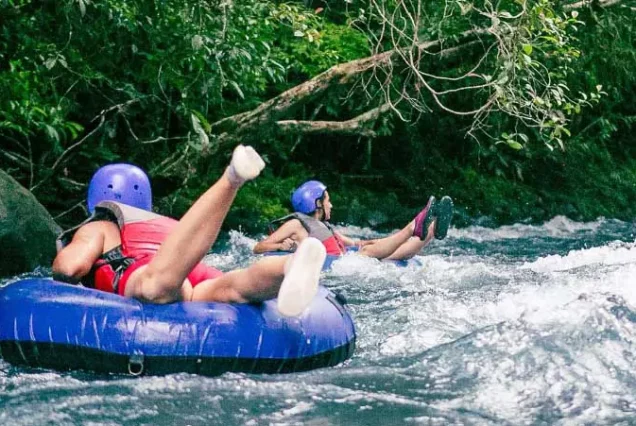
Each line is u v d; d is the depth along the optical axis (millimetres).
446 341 7109
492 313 8117
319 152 22031
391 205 20516
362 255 12312
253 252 13086
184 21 13992
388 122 22000
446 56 17406
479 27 17406
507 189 22547
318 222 12664
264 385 5836
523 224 21016
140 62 16344
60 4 13891
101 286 6535
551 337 6457
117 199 6965
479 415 5238
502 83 14109
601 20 23031
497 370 6047
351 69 16797
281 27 18234
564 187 23891
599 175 25125
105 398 5500
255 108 18531
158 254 5984
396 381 5984
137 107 17641
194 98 15758
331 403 5461
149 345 5902
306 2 20062
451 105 23000
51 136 13070
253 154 5672
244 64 14727
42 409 5285
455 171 22781
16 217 11203
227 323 6062
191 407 5352
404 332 7410
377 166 22797
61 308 6086
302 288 5316
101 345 5922
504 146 23688
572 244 17719
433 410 5328
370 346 7062
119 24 13930
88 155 16219
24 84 13375
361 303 9086
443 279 10695
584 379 5801
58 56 13141
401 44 18703
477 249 16469
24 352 6117
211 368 5996
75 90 15797
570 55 16625
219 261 13281
